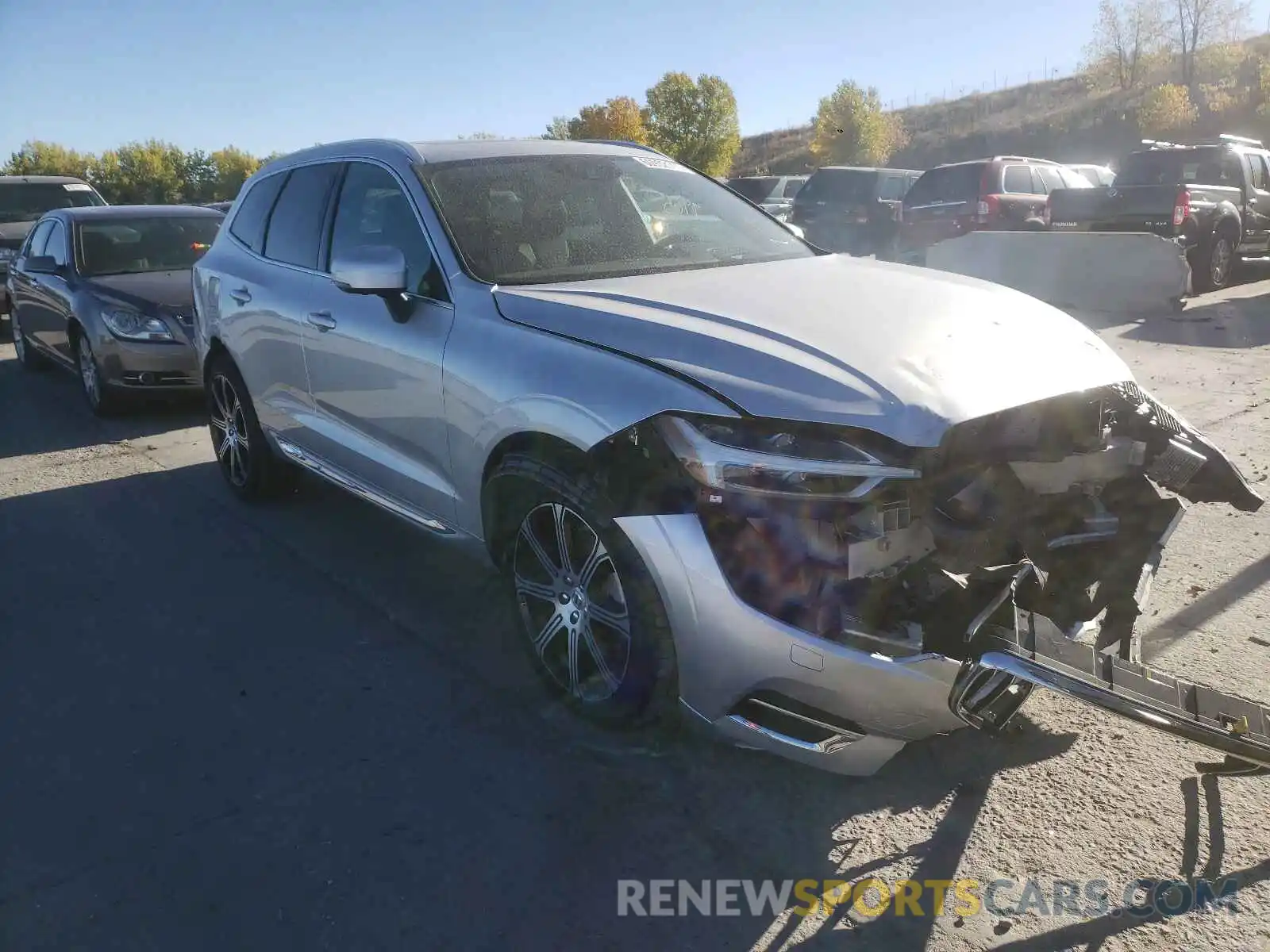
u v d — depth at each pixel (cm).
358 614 418
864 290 338
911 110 9050
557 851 271
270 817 287
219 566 474
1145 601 311
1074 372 293
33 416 823
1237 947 232
